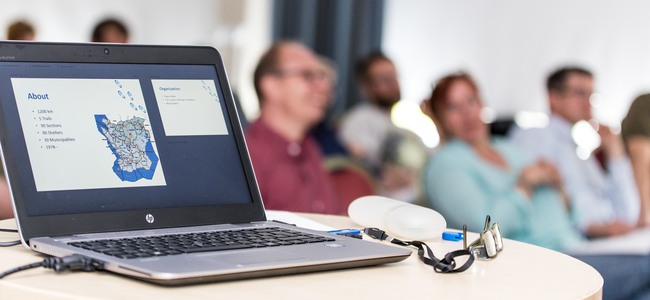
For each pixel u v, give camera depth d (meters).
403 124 3.79
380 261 0.99
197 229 1.14
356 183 3.68
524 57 4.42
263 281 0.89
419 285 0.91
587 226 3.75
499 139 3.82
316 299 0.82
